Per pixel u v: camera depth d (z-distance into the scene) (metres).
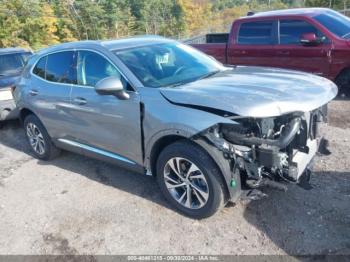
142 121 3.61
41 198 4.38
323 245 3.06
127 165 4.07
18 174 5.15
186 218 3.63
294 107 3.05
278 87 3.37
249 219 3.50
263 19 7.67
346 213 3.42
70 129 4.64
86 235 3.56
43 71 5.04
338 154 4.61
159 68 4.01
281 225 3.36
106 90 3.59
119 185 4.46
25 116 5.66
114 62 3.96
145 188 4.31
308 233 3.22
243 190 3.38
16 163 5.57
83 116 4.30
